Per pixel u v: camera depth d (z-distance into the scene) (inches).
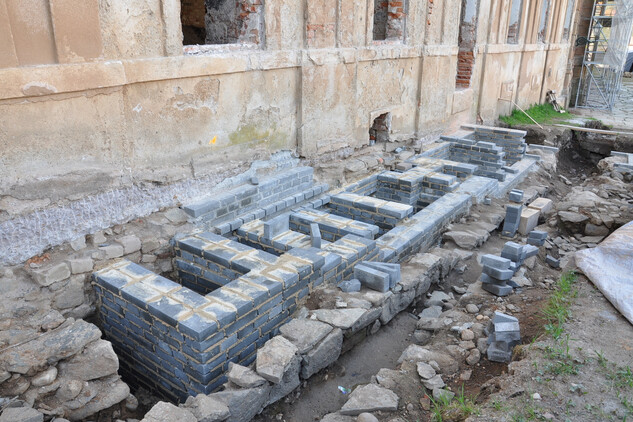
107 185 195.2
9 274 170.6
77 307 185.5
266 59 247.3
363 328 188.9
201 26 421.1
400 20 350.9
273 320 178.4
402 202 318.7
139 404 176.4
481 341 177.2
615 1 697.0
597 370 146.3
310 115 284.2
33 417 129.7
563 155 533.0
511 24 552.7
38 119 168.6
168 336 161.9
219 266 198.7
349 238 222.7
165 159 215.5
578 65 770.2
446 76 420.2
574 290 195.9
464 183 330.0
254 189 248.4
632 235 215.8
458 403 147.9
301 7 261.1
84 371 149.3
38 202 175.0
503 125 558.3
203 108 225.1
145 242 205.5
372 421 142.7
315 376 173.2
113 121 191.3
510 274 214.7
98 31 178.1
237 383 146.6
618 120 631.8
